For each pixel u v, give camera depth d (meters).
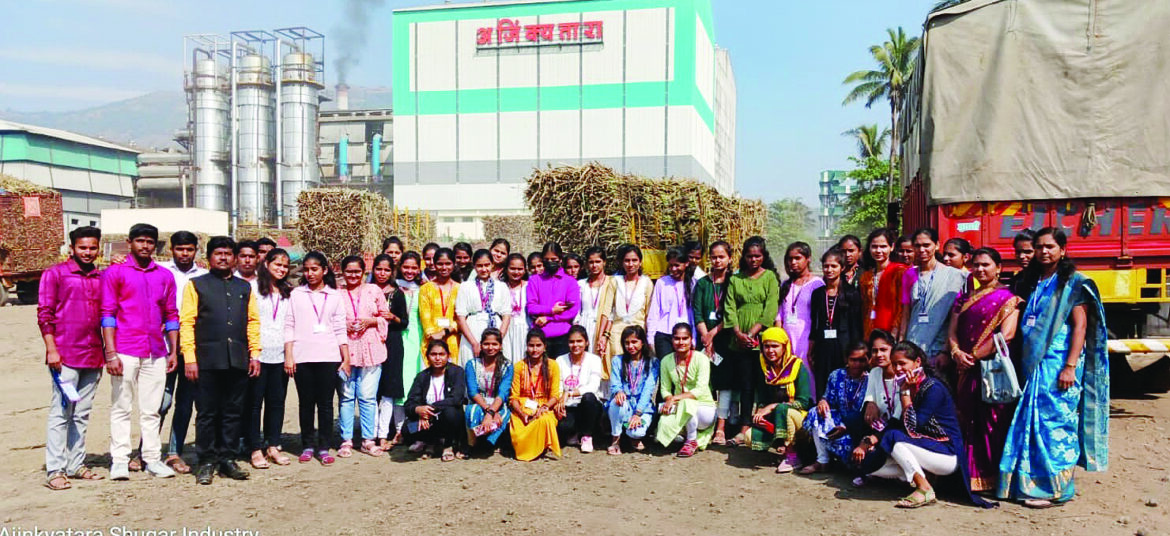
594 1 47.03
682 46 46.25
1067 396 5.03
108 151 54.78
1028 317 5.14
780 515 4.95
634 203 9.75
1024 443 5.04
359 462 6.41
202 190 53.41
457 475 5.97
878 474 5.45
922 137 7.72
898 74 39.47
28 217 21.48
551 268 7.37
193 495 5.40
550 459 6.49
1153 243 7.20
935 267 5.83
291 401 9.57
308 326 6.36
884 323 6.18
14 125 51.59
